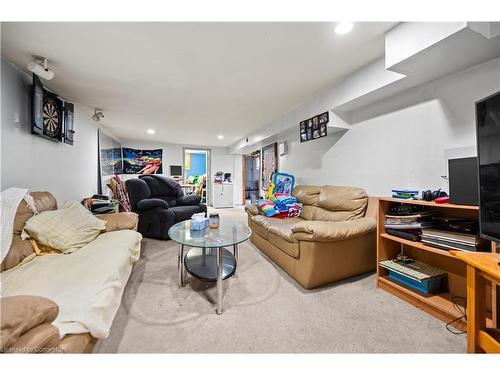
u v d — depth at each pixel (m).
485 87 1.54
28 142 2.14
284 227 2.37
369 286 1.90
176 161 6.66
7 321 0.62
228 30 1.56
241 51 1.84
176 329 1.36
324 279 1.86
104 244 1.67
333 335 1.31
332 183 3.01
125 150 5.94
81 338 0.88
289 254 2.08
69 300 0.99
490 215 1.10
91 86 2.52
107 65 2.05
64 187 2.83
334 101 2.53
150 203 3.24
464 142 1.64
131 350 1.18
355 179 2.62
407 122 2.03
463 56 1.48
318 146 3.28
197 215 2.18
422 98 1.91
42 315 0.70
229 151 7.22
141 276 2.09
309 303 1.64
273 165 4.61
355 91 2.23
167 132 5.04
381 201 1.88
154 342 1.24
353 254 1.98
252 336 1.30
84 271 1.23
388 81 1.89
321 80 2.42
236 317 1.48
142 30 1.55
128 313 1.52
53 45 1.72
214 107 3.31
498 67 1.48
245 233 1.95
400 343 1.24
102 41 1.68
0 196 1.48
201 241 1.68
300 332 1.33
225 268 1.96
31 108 2.08
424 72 1.69
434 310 1.48
